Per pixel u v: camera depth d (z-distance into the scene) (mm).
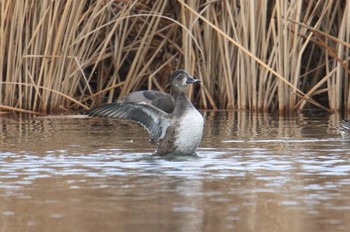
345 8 17203
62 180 9797
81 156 11664
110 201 8609
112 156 11695
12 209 8250
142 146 12773
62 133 14508
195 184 9523
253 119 16500
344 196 8766
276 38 17438
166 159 11414
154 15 17156
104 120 16891
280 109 17609
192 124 11633
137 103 11531
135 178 9930
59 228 7473
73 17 17531
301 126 15297
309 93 17781
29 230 7398
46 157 11531
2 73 17734
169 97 11852
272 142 13086
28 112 17516
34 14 17547
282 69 17578
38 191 9133
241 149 12312
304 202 8508
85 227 7504
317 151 12047
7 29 17609
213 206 8359
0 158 11445
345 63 17688
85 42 17859
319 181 9641
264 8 17375
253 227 7488
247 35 17484
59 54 17766
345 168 10516
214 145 12773
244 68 17953
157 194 8961
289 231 7332
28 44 17609
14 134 14289
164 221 7734
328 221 7688
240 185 9445
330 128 14953
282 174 10133
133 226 7539
